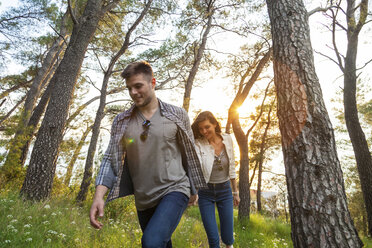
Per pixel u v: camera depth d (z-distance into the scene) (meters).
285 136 2.42
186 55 11.55
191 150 1.94
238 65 10.92
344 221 1.96
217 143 3.12
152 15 10.55
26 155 9.52
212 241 2.76
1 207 3.22
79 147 12.05
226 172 3.08
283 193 24.55
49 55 12.85
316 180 2.09
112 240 3.04
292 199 2.21
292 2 2.88
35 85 12.34
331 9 7.98
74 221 3.37
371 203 8.18
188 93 9.23
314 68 2.59
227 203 3.00
